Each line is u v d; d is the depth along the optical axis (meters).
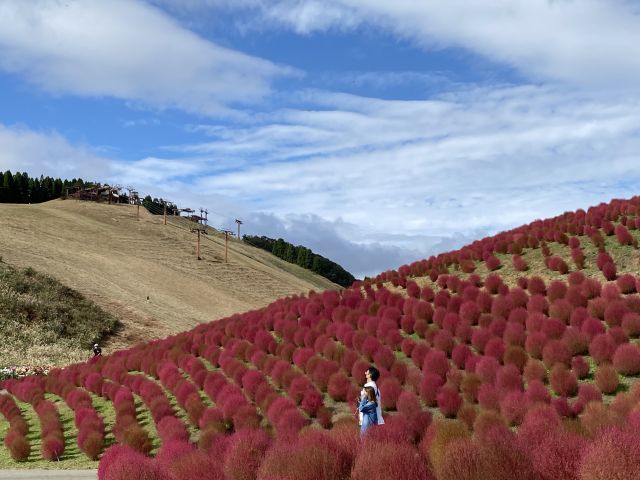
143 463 9.64
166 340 29.58
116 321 48.62
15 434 16.39
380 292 24.81
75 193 134.50
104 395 21.83
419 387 14.84
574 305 18.39
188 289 76.31
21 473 13.84
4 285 45.31
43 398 22.83
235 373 19.47
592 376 14.05
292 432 11.21
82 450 15.52
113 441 16.16
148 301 61.22
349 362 17.67
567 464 6.73
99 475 10.99
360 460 7.41
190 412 16.11
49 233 83.06
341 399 15.74
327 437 8.38
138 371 25.88
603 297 18.08
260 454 9.54
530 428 8.40
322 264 174.88
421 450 8.54
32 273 51.41
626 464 6.32
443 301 21.83
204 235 126.69
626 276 19.39
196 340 25.95
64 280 56.28
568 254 24.08
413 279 27.98
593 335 15.46
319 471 7.64
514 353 15.02
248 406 14.98
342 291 29.48
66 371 27.09
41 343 38.38
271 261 145.38
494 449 6.78
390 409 14.30
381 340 19.72
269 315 26.02
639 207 26.45
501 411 11.73
